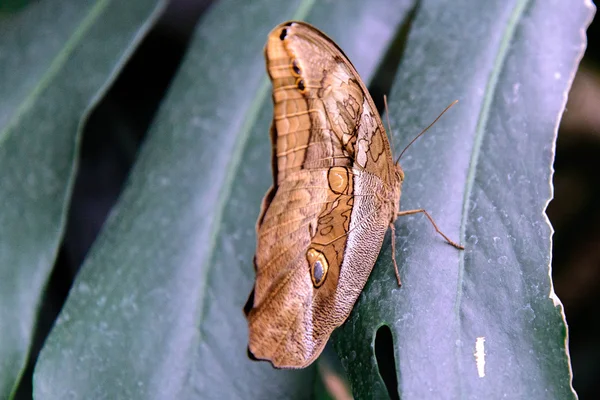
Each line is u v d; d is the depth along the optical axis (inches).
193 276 13.7
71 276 15.6
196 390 13.3
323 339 13.1
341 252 13.2
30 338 13.6
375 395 12.8
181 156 14.1
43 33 14.6
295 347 13.0
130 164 16.0
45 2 14.8
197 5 16.4
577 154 15.9
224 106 14.3
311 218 13.0
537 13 13.7
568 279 15.9
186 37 16.4
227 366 13.4
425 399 12.6
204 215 13.9
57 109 14.3
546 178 13.2
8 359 13.6
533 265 13.0
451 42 13.9
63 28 14.7
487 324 12.9
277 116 12.7
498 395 12.6
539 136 13.3
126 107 16.2
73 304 13.6
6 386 13.5
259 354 12.9
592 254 15.8
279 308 12.9
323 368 14.4
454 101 13.6
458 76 13.7
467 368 12.7
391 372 15.2
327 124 12.9
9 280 13.8
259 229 12.8
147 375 13.3
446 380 12.7
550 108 13.4
